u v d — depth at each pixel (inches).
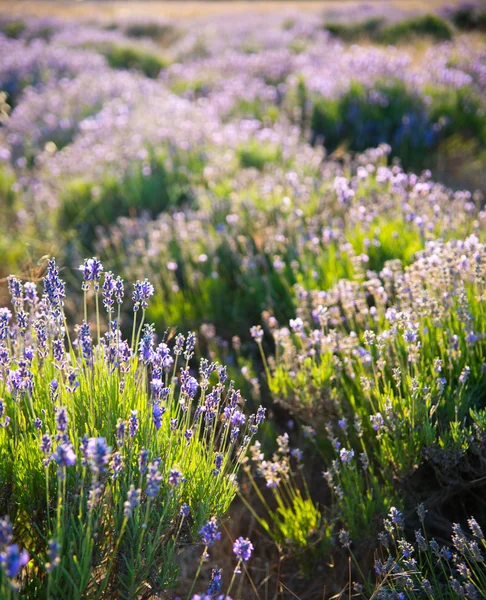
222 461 84.7
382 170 197.0
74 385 82.0
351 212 174.6
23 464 78.1
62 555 70.5
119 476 77.9
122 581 72.8
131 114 351.9
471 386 107.9
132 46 662.5
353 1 1095.0
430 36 609.3
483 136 313.7
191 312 170.9
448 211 166.7
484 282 115.8
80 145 310.0
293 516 101.5
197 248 192.1
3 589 53.6
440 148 318.0
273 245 176.9
